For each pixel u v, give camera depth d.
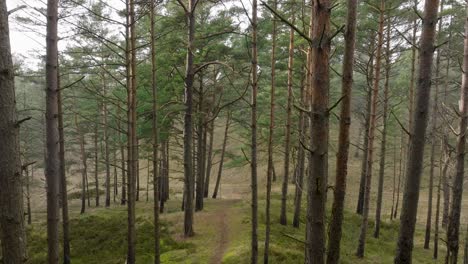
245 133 23.98
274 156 40.41
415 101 5.42
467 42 8.06
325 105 4.05
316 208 4.14
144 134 19.22
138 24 18.05
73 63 19.61
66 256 14.10
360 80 31.11
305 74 16.75
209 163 27.50
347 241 17.69
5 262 4.12
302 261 12.93
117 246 16.86
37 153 33.94
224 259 12.76
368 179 15.41
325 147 4.11
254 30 10.90
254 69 11.00
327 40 3.99
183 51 17.16
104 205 29.80
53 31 7.11
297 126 19.69
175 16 16.91
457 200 8.27
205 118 20.75
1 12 3.99
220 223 17.33
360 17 16.67
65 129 31.50
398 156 39.72
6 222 4.11
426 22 5.25
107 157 28.14
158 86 18.19
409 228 5.44
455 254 8.32
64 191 14.11
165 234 16.30
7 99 4.05
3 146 4.05
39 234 19.44
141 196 32.62
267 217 12.35
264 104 21.52
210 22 18.58
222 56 19.20
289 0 14.70
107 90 25.22
